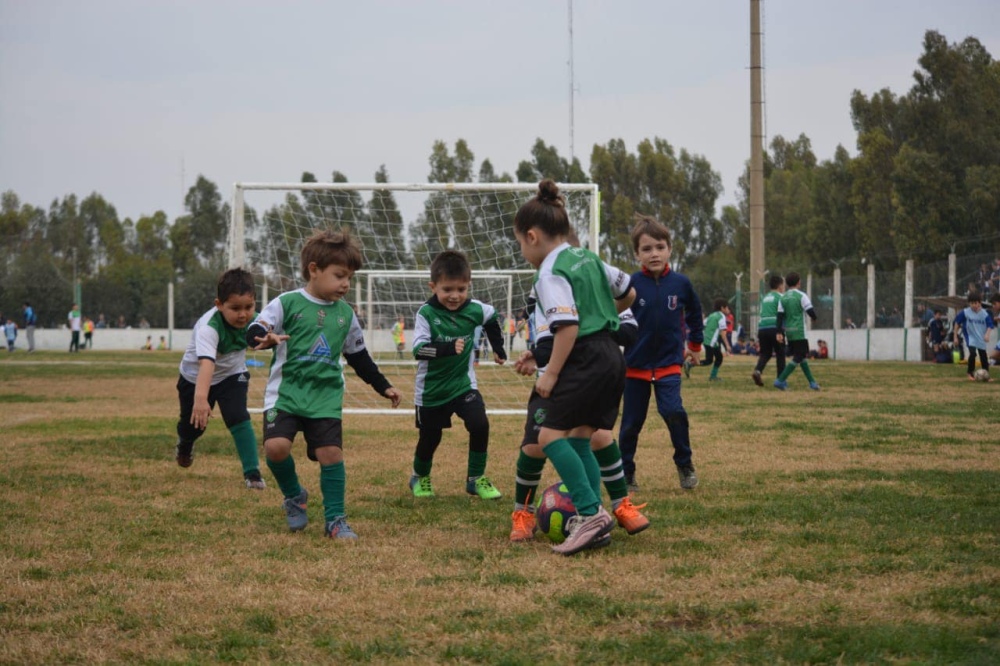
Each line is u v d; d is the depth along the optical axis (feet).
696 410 38.17
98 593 11.96
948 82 122.62
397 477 22.17
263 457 25.17
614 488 15.84
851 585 12.08
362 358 17.19
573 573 12.90
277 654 9.75
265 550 14.42
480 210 43.83
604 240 189.78
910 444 27.17
